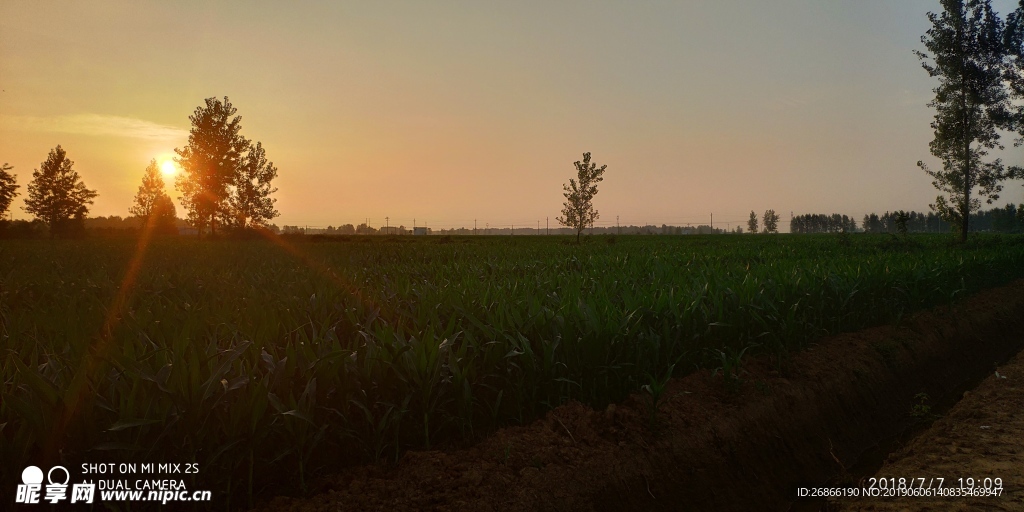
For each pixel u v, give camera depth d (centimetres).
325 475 386
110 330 527
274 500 346
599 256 1753
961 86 2905
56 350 471
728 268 1109
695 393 563
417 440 428
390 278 1217
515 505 362
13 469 298
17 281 1019
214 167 4797
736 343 674
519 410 474
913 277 1073
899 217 3158
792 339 730
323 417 400
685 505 438
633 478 429
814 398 626
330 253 2189
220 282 991
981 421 597
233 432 338
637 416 492
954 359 921
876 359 769
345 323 621
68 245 3012
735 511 458
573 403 492
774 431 552
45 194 5738
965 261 1355
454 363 432
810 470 540
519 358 498
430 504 352
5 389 343
